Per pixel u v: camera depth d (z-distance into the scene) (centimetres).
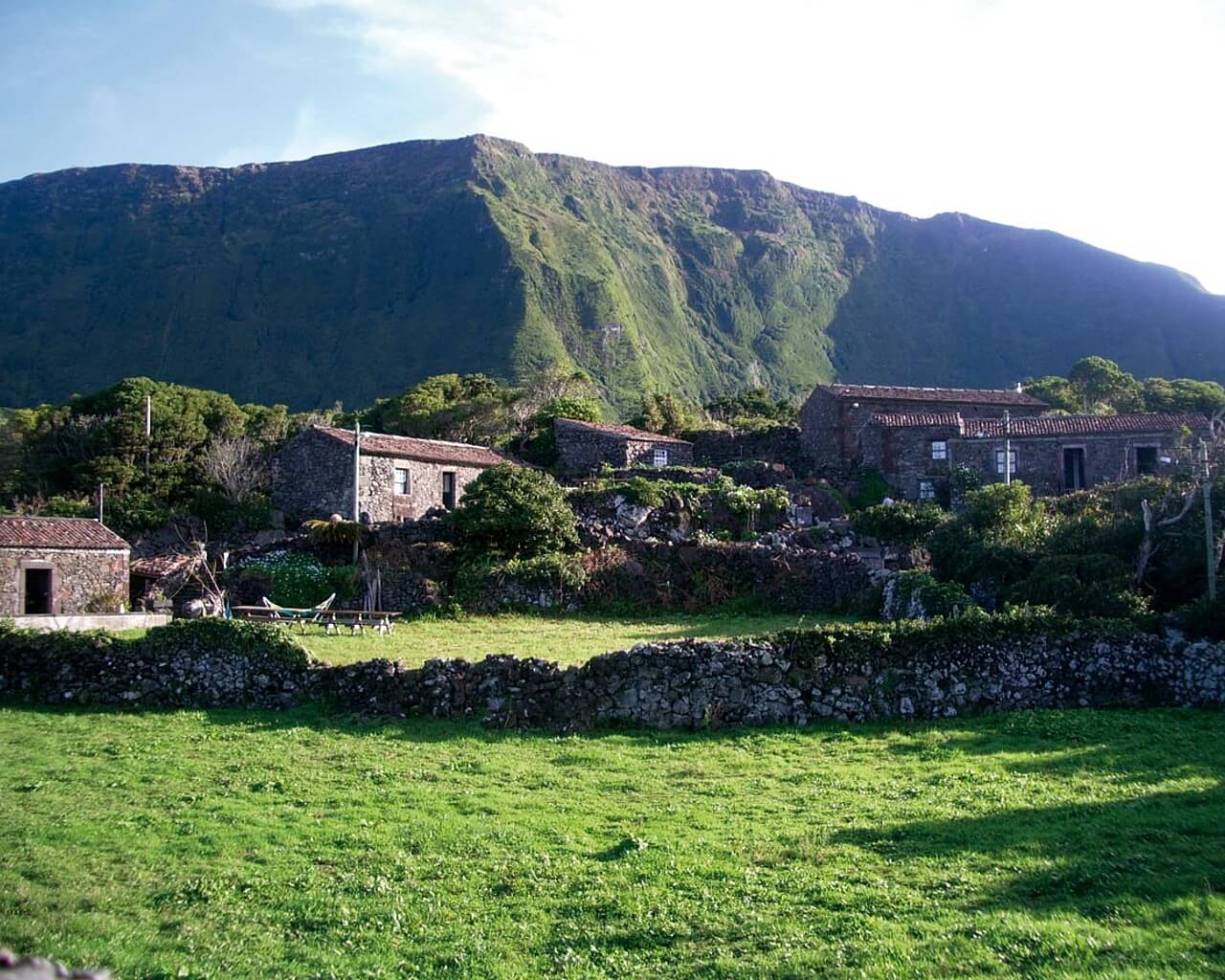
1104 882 1132
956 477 5250
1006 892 1140
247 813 1578
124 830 1498
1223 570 2948
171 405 6888
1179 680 2245
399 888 1262
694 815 1541
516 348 18650
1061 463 5253
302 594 4066
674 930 1108
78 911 1188
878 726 2136
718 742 2044
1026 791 1590
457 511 4334
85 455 6475
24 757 1931
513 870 1316
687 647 2231
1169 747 1845
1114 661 2269
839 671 2228
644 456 6212
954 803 1543
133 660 2417
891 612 3472
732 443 6525
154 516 5709
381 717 2238
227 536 5422
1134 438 5141
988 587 3434
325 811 1596
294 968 1044
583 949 1077
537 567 3950
